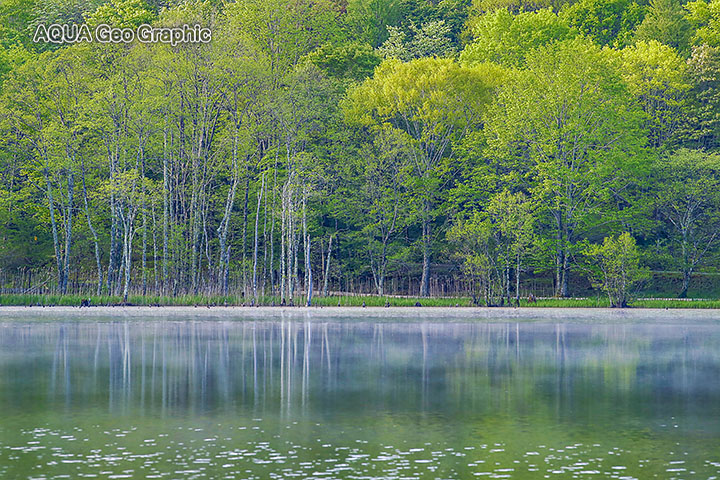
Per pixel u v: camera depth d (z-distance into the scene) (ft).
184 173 298.15
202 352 145.59
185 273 282.77
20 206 298.76
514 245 257.34
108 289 271.69
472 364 132.98
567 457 77.20
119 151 282.97
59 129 276.41
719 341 165.17
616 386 113.39
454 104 299.99
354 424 90.02
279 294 275.59
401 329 187.11
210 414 94.68
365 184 298.97
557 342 162.71
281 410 96.94
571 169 281.13
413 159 296.10
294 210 270.26
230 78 282.97
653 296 292.81
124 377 119.34
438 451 79.10
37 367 128.36
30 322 200.13
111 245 278.46
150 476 70.69
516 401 102.73
